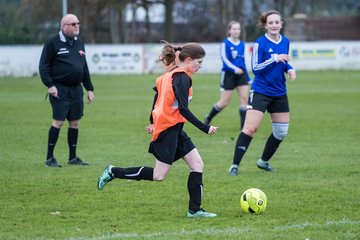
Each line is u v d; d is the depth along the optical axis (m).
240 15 106.44
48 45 21.45
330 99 46.38
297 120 34.88
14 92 53.19
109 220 14.77
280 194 17.44
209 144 27.17
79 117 22.34
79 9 90.12
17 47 69.81
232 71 30.00
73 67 21.62
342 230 13.67
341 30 108.19
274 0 112.81
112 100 46.97
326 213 15.26
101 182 15.26
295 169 21.38
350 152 24.62
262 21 20.44
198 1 112.25
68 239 13.12
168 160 14.64
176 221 14.66
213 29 110.88
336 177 19.89
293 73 20.02
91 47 71.69
